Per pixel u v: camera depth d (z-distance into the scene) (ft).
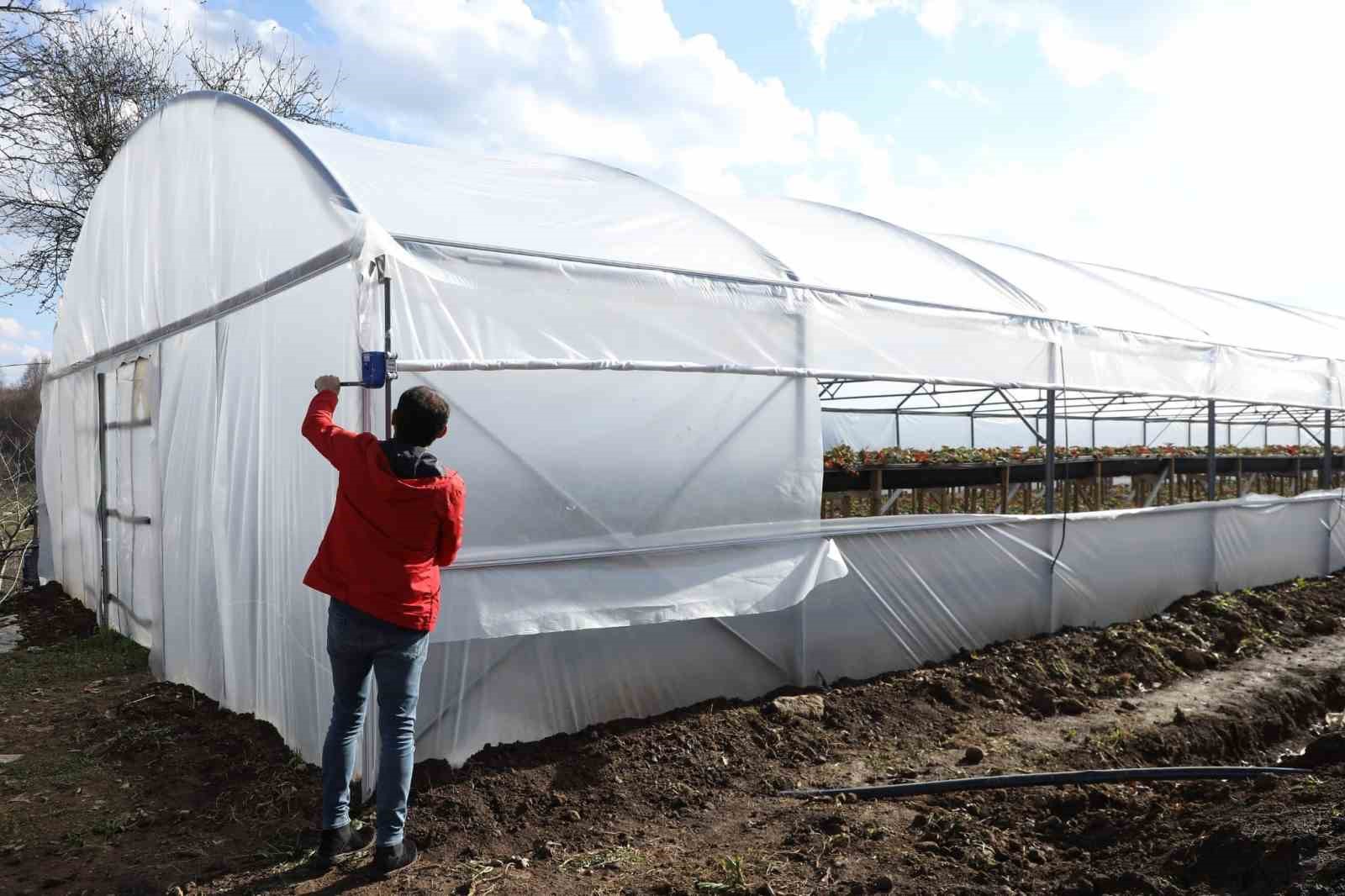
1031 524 22.26
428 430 11.39
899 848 11.66
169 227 20.04
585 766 14.29
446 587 13.88
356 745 13.07
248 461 16.15
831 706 17.38
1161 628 23.93
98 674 20.49
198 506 18.28
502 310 14.20
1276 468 43.29
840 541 18.92
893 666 19.69
